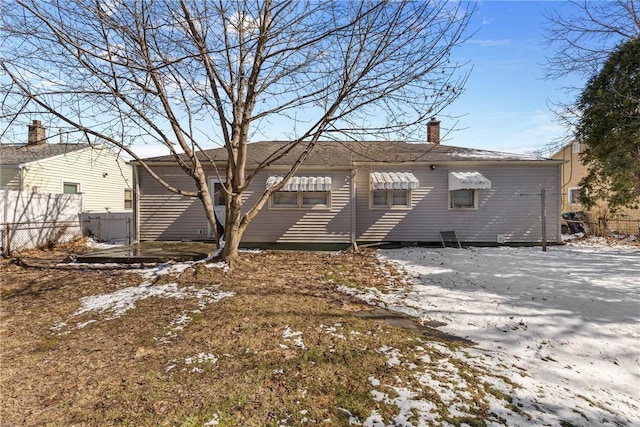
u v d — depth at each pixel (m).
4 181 17.75
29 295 7.84
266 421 3.35
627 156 16.59
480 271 10.11
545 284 8.55
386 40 8.22
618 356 5.03
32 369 4.47
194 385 4.00
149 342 5.25
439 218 15.70
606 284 8.52
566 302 7.15
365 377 4.14
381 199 15.90
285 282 8.72
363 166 15.75
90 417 3.43
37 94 7.40
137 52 7.40
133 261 11.09
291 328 5.68
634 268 10.46
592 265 10.95
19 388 4.00
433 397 3.72
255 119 9.12
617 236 18.23
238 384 4.00
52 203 15.88
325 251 14.72
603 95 16.81
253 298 7.27
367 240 15.81
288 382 4.03
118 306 6.95
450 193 15.63
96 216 19.11
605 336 5.59
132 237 16.34
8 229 12.82
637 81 15.77
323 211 15.12
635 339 5.49
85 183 21.80
